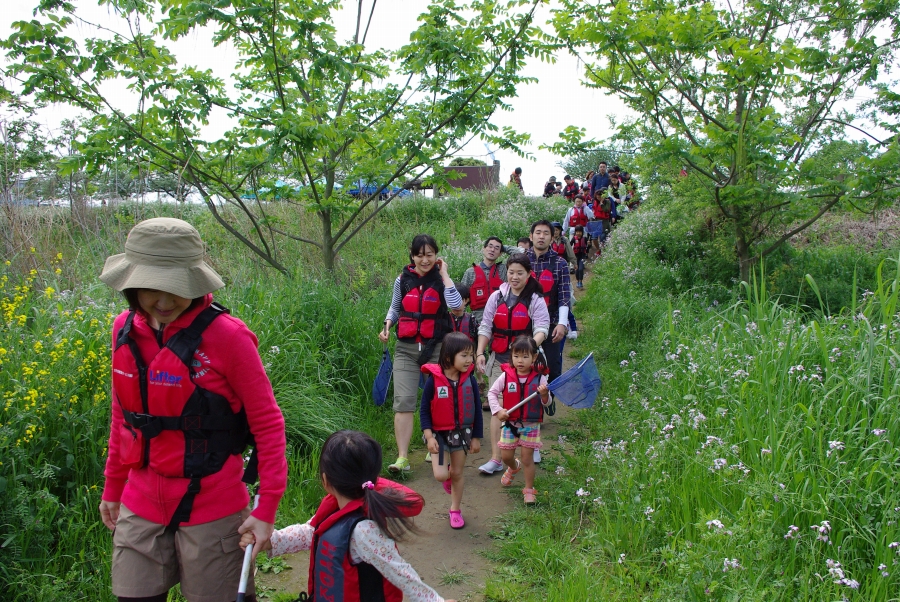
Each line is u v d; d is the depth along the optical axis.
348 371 7.07
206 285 2.46
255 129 7.08
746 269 8.98
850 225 11.47
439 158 8.14
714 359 5.54
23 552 3.51
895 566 3.20
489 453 6.27
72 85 6.79
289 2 7.18
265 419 2.59
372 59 8.77
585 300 12.08
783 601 3.22
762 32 8.48
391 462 5.89
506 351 5.88
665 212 10.23
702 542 3.61
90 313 5.43
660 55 8.11
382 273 10.55
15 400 3.99
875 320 5.48
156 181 7.89
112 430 2.67
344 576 2.47
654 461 4.65
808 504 3.62
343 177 8.90
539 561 4.11
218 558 2.55
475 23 7.70
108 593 3.56
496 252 7.30
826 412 4.29
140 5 6.77
